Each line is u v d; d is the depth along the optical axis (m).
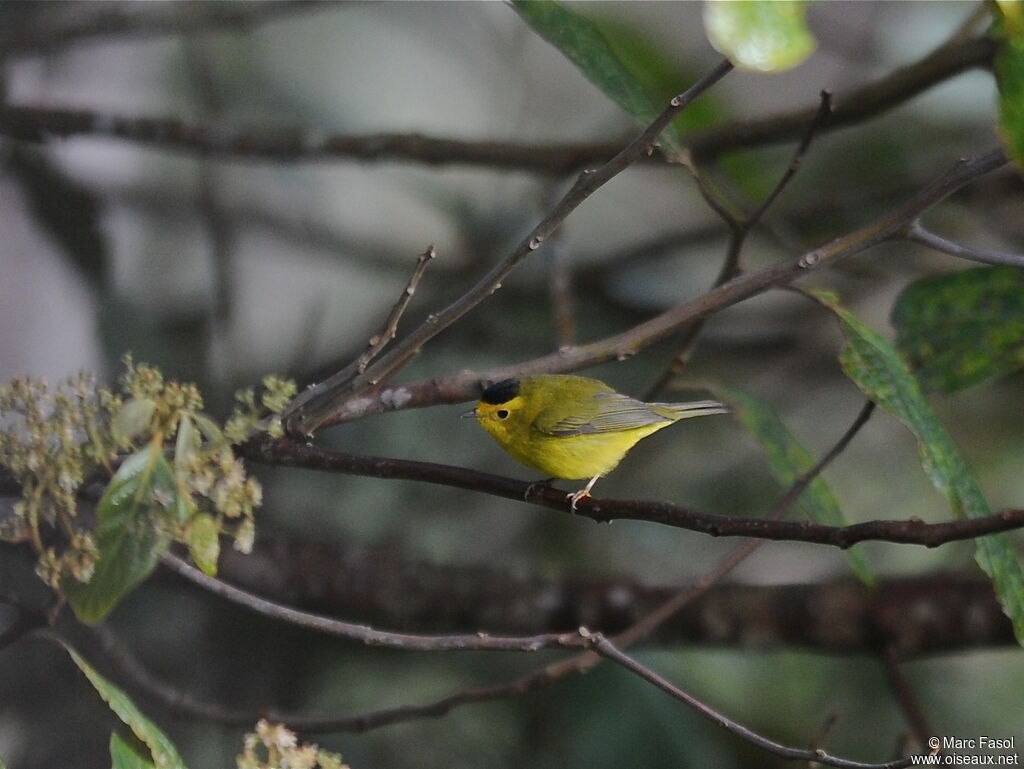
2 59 5.31
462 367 5.42
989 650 5.19
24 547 5.09
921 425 5.04
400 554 5.27
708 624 5.22
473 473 5.04
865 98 5.23
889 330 5.45
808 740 5.28
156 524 4.99
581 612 5.24
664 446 5.39
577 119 5.55
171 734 5.25
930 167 5.45
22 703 5.21
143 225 5.40
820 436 5.43
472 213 5.49
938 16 5.42
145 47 5.43
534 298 5.46
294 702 5.28
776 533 4.98
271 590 5.25
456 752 5.26
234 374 5.37
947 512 5.38
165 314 5.40
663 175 5.56
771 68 4.48
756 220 5.09
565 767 5.25
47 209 5.30
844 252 5.04
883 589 5.21
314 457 5.05
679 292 5.50
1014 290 5.14
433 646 5.03
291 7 5.32
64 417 5.00
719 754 5.27
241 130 5.30
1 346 5.23
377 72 5.51
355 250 5.48
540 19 5.06
